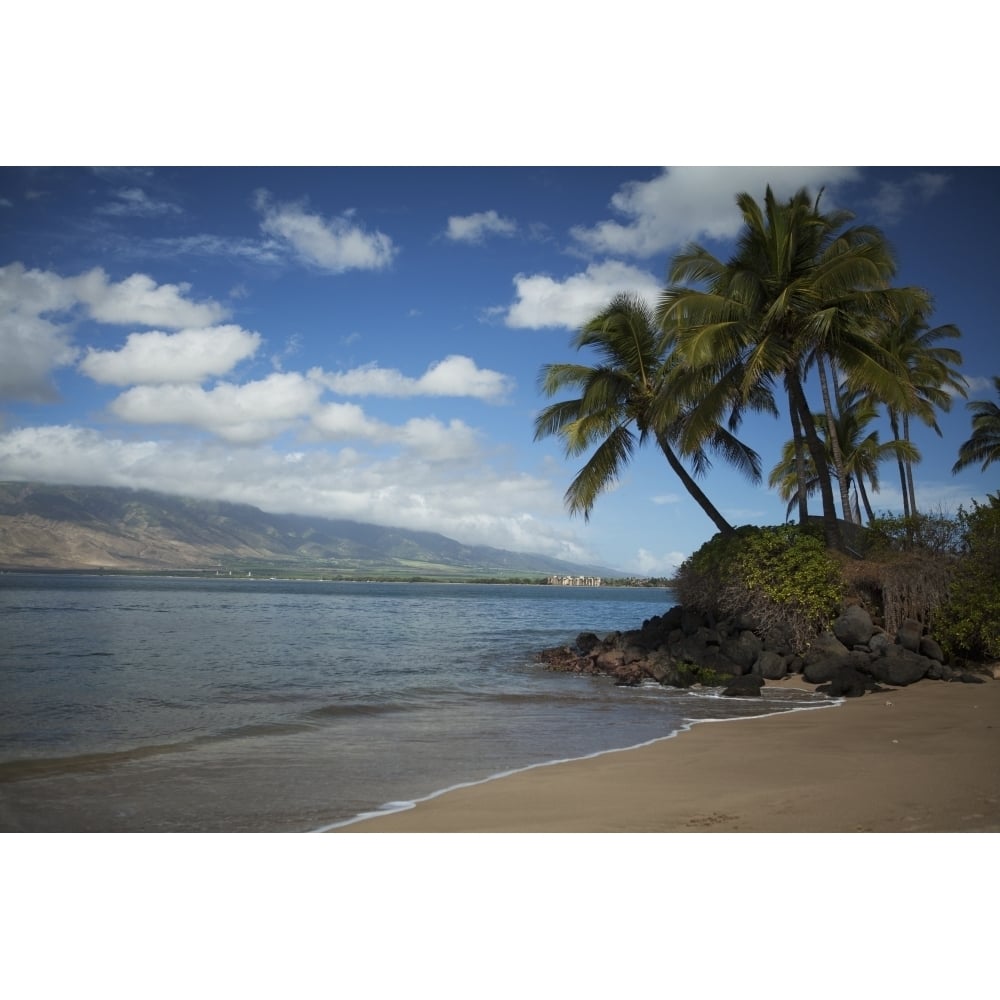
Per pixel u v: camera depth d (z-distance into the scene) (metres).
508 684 18.55
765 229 22.08
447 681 19.02
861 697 15.74
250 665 22.23
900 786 7.87
